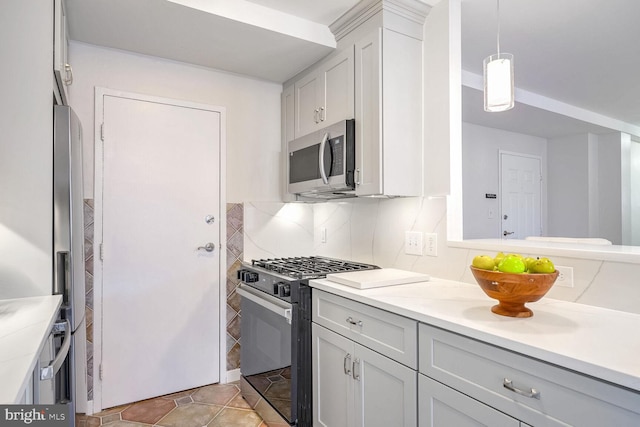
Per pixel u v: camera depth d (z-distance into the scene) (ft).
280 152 9.75
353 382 5.51
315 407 6.40
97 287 7.53
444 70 6.53
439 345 4.19
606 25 7.67
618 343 3.31
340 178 7.02
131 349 7.86
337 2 6.73
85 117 7.49
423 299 5.04
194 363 8.55
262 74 9.10
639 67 9.90
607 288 4.50
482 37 8.14
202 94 8.69
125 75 7.86
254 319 7.79
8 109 4.94
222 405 7.82
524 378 3.35
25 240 4.98
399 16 6.63
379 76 6.40
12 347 3.19
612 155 16.25
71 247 5.17
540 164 17.16
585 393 2.94
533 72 10.29
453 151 6.47
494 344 3.57
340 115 7.34
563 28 7.79
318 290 6.31
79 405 7.20
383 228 7.90
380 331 5.01
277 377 6.82
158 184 8.17
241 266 8.74
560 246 5.29
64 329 4.69
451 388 4.03
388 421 4.88
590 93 12.19
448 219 6.49
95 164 7.55
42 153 5.06
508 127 15.19
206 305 8.68
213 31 6.98
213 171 8.79
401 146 6.62
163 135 8.23
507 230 15.64
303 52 7.84
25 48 5.01
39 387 3.56
